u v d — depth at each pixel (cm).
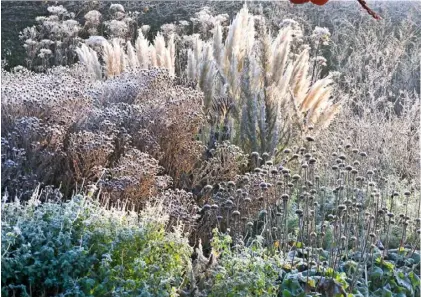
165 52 552
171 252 250
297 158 396
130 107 390
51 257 230
